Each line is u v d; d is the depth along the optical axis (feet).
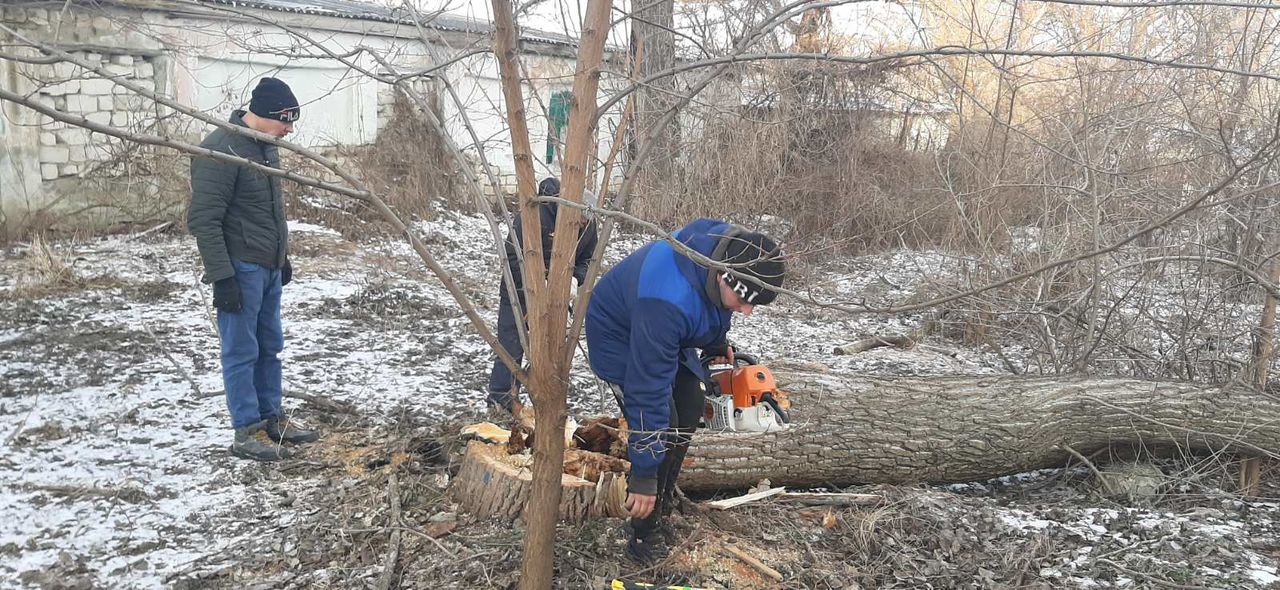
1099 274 16.15
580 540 10.87
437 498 12.10
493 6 7.29
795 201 31.94
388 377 17.92
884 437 12.91
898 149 35.24
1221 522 12.33
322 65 34.63
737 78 10.33
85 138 28.89
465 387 17.60
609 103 7.61
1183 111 17.48
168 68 30.19
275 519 11.69
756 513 11.80
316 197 34.22
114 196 28.53
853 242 32.83
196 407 15.67
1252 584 10.39
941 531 11.57
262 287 13.26
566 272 7.82
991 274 20.56
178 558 10.71
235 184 12.58
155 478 12.81
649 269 9.29
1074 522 12.14
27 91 27.68
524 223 7.80
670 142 25.08
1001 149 24.32
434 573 10.31
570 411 16.24
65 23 27.58
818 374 13.75
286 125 12.92
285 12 32.04
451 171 37.96
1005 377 14.37
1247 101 15.92
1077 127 19.57
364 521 11.52
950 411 13.35
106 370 17.40
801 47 29.09
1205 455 14.55
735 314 26.07
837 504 12.25
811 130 33.91
